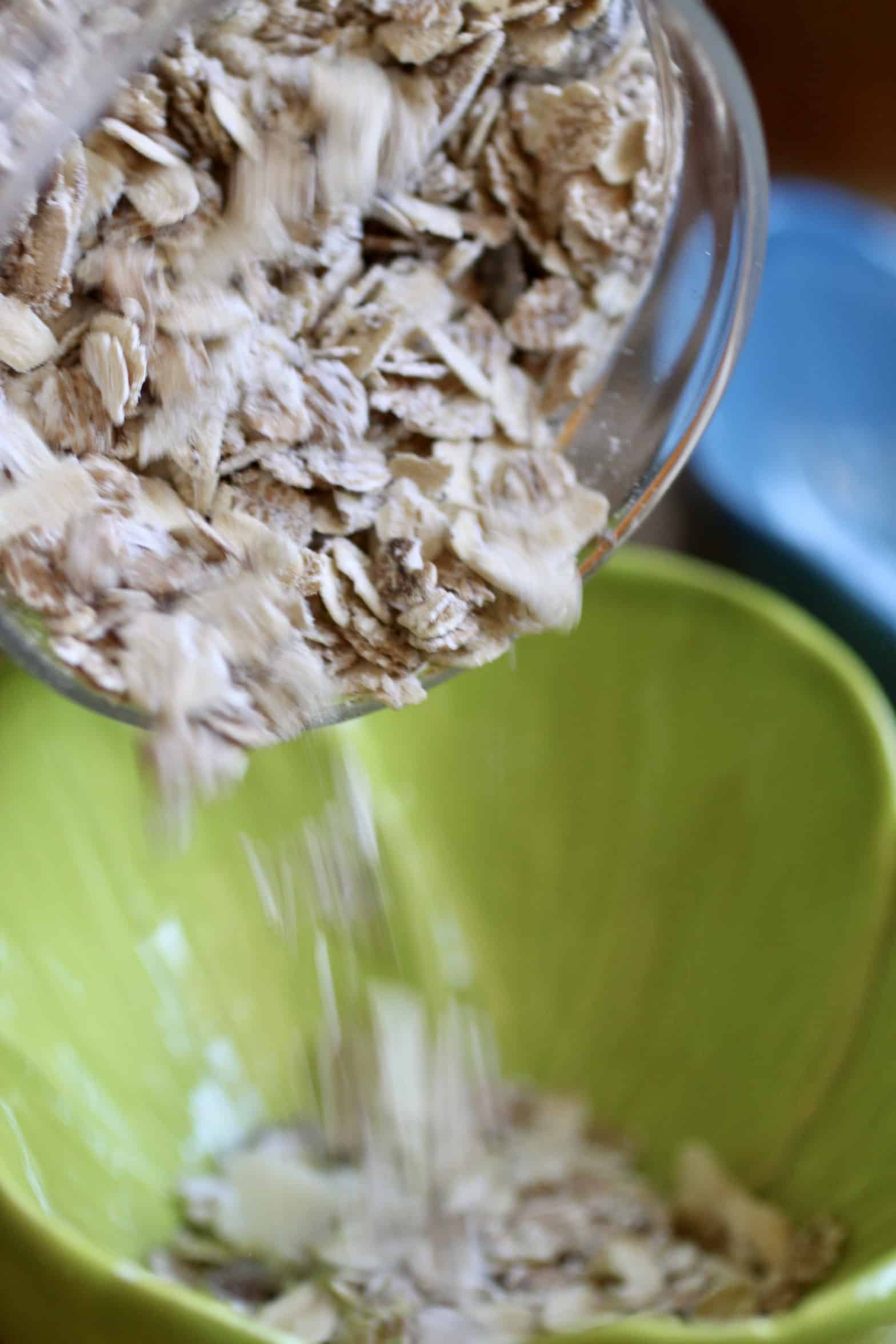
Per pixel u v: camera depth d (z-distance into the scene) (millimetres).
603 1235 419
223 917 419
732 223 359
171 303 330
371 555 343
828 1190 399
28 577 318
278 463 338
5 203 317
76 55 320
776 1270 397
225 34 335
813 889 418
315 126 337
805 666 422
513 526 351
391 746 436
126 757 404
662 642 433
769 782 427
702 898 436
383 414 352
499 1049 448
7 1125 356
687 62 356
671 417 367
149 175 329
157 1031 409
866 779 412
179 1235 402
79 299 329
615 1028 445
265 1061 427
